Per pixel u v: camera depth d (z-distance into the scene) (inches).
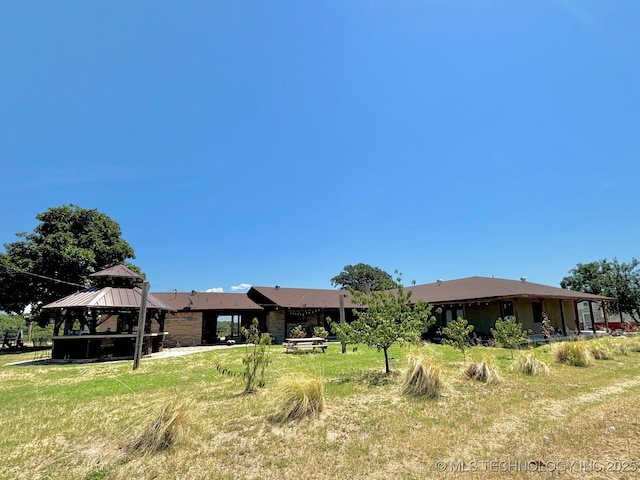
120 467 155.7
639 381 299.7
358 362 446.0
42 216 1002.7
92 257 953.5
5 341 960.3
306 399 216.7
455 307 856.9
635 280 1138.7
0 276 884.6
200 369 439.8
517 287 781.3
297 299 1059.3
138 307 652.7
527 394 259.8
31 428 212.1
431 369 268.4
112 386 342.3
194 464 156.8
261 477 144.3
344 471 147.3
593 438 171.9
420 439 177.8
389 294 356.8
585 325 1262.3
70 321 646.5
